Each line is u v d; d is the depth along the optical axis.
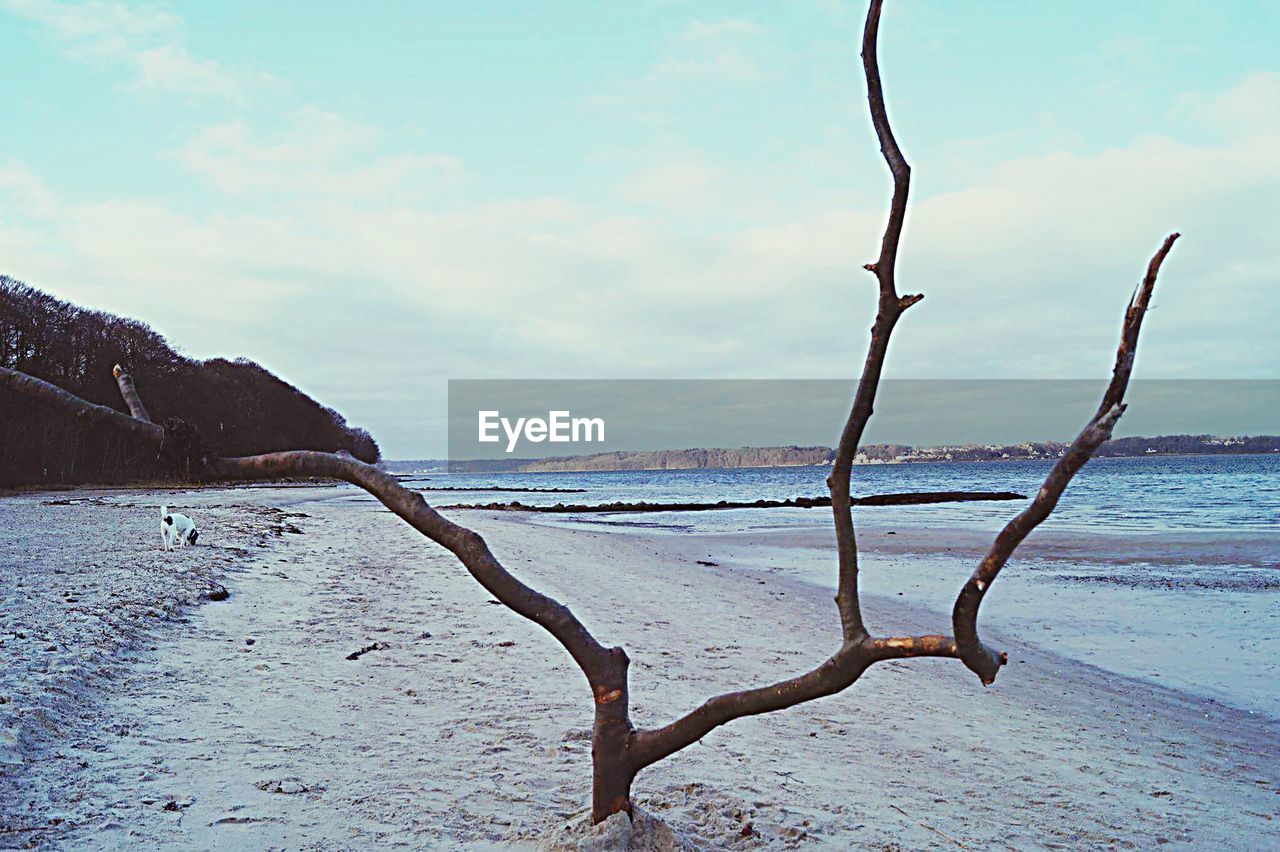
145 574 11.13
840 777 5.51
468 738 5.83
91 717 5.73
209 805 4.45
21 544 14.70
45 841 3.86
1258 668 10.20
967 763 6.14
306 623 9.47
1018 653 10.96
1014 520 2.84
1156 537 26.03
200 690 6.65
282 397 97.31
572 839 3.77
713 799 4.87
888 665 9.59
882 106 2.97
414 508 3.64
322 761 5.25
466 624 9.80
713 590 15.29
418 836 4.15
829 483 3.30
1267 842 4.98
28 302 52.38
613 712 3.85
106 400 55.72
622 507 53.41
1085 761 6.46
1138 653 11.02
